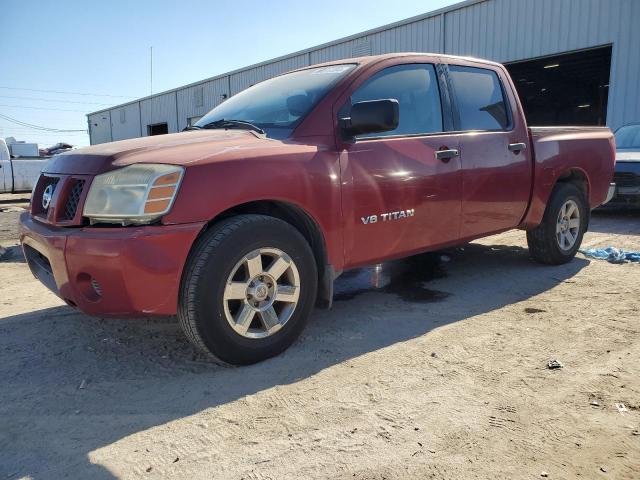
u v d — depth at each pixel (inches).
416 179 144.9
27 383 113.0
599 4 532.4
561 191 197.2
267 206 126.3
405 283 184.4
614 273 190.5
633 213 357.7
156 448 87.7
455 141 157.3
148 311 105.4
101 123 1781.5
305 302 125.0
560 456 83.2
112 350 130.0
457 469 80.4
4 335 141.7
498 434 89.4
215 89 1140.5
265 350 119.0
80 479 80.2
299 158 122.0
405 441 87.8
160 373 116.2
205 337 109.8
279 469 81.4
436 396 102.6
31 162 671.8
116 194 106.7
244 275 115.9
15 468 83.0
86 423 96.1
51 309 164.6
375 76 144.3
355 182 131.7
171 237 104.2
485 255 224.5
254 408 99.7
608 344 125.9
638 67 507.5
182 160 108.5
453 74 166.2
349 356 122.3
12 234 337.4
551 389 104.5
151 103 1430.9
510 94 183.2
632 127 398.3
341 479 78.7
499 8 616.1
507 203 175.2
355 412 97.3
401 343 129.5
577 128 211.6
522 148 178.7
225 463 83.3
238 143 120.8
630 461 81.7
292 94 145.9
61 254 107.8
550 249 197.3
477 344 127.8
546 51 578.9
